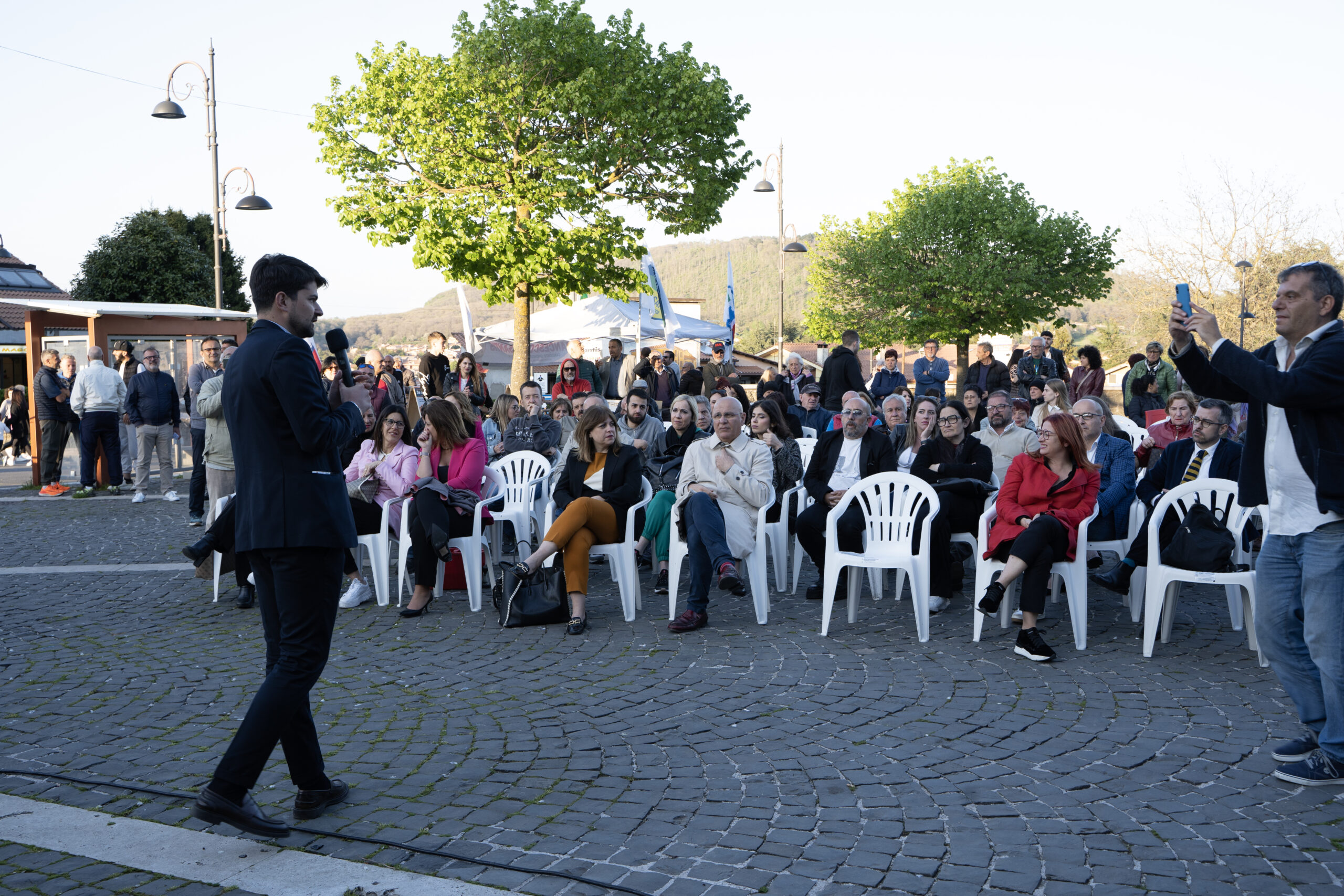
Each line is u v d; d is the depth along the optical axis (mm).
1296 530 3838
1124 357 56562
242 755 3369
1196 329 3762
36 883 3160
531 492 8727
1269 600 3998
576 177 20266
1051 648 5773
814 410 11344
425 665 5754
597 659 5852
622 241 21156
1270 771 4047
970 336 40031
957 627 6543
